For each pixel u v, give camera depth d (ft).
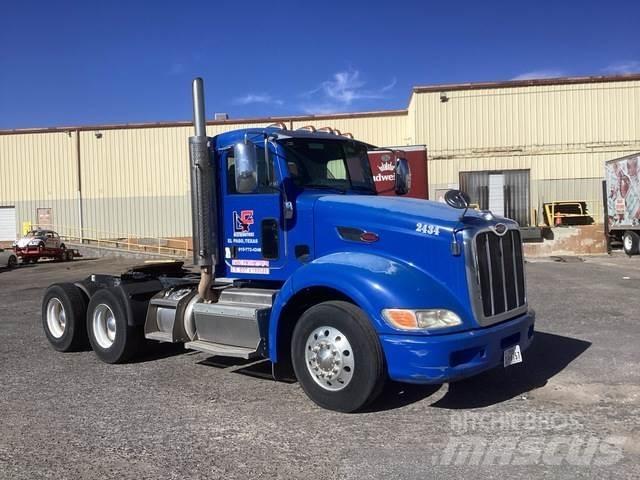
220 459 14.46
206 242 21.44
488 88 94.27
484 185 94.99
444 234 17.16
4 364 24.49
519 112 94.02
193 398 19.27
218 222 21.89
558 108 93.40
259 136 20.77
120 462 14.40
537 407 17.71
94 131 115.96
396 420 16.88
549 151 93.45
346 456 14.49
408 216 18.01
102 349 24.39
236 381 21.17
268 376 21.70
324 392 17.66
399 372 16.35
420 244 17.53
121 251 109.70
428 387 19.88
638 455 14.15
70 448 15.30
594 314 32.45
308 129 22.30
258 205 20.81
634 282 46.32
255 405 18.44
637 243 74.49
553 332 27.99
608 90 92.38
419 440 15.38
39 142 117.50
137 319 23.57
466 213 18.34
